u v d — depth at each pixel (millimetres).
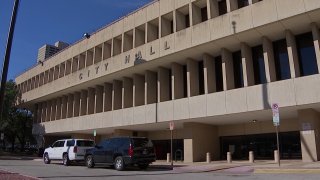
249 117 24828
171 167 21422
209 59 27062
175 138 33719
